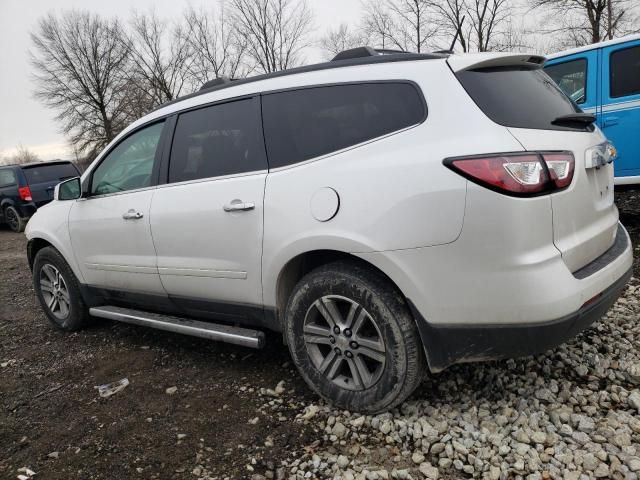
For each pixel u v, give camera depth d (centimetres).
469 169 212
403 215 226
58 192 430
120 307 400
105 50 3472
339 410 269
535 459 219
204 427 271
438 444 234
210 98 319
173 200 321
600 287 231
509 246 209
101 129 3594
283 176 271
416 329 241
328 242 248
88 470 246
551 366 288
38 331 456
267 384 309
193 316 341
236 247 289
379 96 251
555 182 216
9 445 273
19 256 893
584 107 562
